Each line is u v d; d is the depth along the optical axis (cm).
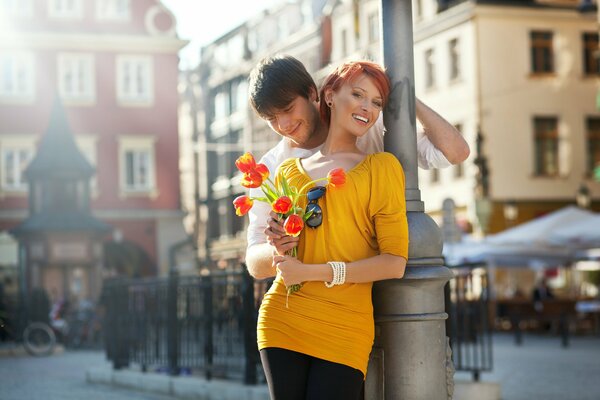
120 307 1344
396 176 372
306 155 405
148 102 4803
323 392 357
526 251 2902
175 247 4791
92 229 3509
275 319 367
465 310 1078
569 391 1223
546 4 4375
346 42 4997
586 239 2830
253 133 6084
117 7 4788
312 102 398
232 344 1028
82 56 4741
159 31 4803
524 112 4334
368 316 369
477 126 4100
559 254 3028
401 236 366
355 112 380
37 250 3481
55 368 1814
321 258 367
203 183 6888
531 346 2325
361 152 394
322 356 359
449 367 411
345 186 368
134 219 4766
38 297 2619
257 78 395
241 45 6291
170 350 1170
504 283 4019
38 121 4675
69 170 3569
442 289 409
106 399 1124
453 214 2223
